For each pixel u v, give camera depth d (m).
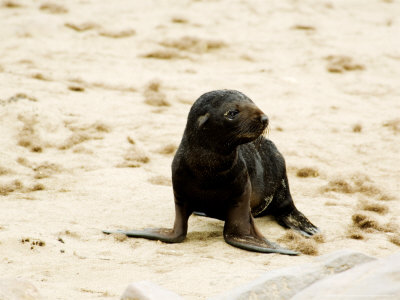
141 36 78.56
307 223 33.41
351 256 20.84
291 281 19.62
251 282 19.72
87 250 28.00
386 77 70.38
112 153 44.09
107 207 34.34
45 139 45.31
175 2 94.94
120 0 95.06
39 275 24.75
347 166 45.56
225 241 29.78
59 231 30.03
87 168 41.12
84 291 22.97
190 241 30.17
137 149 44.59
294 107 58.31
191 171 28.92
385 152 48.31
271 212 34.31
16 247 27.41
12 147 43.22
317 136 51.28
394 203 38.28
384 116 57.28
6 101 49.75
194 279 24.39
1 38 73.25
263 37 82.06
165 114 53.44
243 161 30.03
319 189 40.06
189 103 57.12
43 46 71.44
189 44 75.12
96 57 69.56
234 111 27.67
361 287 17.48
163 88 60.34
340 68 71.06
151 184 38.47
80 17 84.88
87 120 49.59
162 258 27.34
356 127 52.81
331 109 58.50
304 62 73.50
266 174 33.22
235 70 69.38
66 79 59.81
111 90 58.75
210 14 90.25
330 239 31.47
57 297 22.06
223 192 29.31
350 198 38.72
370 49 79.62
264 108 57.59
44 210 33.22
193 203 30.03
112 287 23.47
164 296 18.69
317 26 88.62
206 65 70.62
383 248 30.31
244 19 89.25
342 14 96.06
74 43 74.25
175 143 47.03
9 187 36.41
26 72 60.22
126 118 51.44
